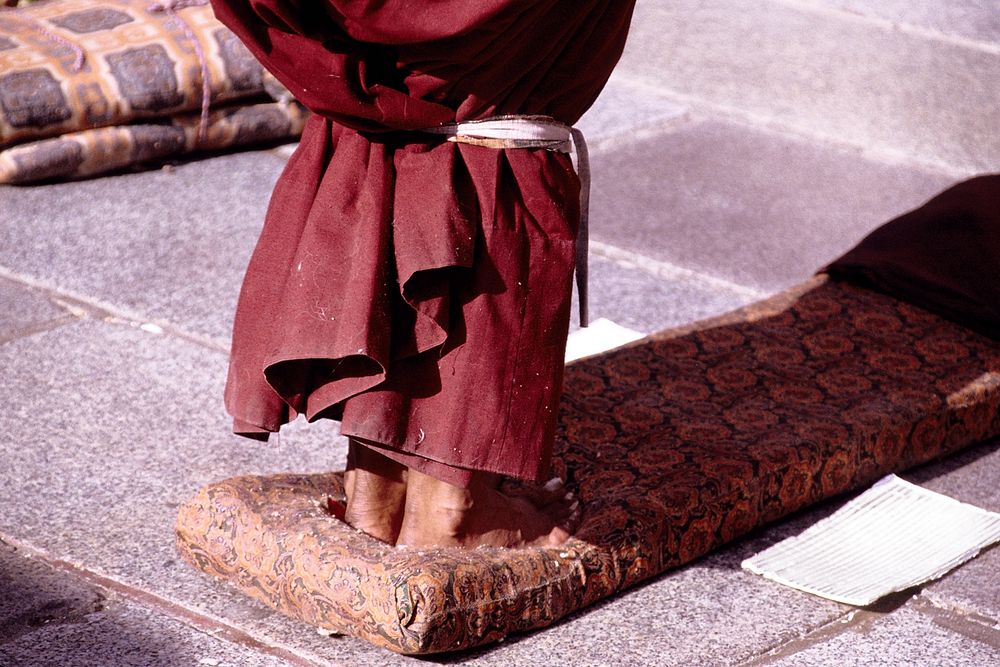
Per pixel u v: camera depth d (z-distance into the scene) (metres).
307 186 2.87
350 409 2.82
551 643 2.95
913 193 6.61
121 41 6.16
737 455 3.51
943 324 4.45
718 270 5.46
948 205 4.82
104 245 5.32
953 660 2.99
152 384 4.21
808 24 9.89
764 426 3.71
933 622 3.15
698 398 3.89
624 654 2.93
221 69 6.26
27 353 4.35
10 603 3.03
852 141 7.36
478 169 2.79
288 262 2.88
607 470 3.45
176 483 3.64
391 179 2.79
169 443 3.86
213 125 6.35
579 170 3.15
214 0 2.62
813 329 4.39
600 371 4.06
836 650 3.00
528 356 2.83
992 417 4.03
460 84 2.71
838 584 3.23
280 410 2.95
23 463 3.67
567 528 3.21
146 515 3.46
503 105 2.77
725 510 3.37
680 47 8.97
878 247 4.77
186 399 4.14
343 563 2.86
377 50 2.71
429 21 2.51
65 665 2.80
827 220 6.15
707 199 6.30
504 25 2.57
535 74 2.75
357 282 2.71
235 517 3.09
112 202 5.79
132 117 6.10
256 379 2.93
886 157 7.15
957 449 3.98
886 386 3.99
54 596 3.07
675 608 3.13
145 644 2.90
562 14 2.67
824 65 8.85
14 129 5.80
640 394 3.92
